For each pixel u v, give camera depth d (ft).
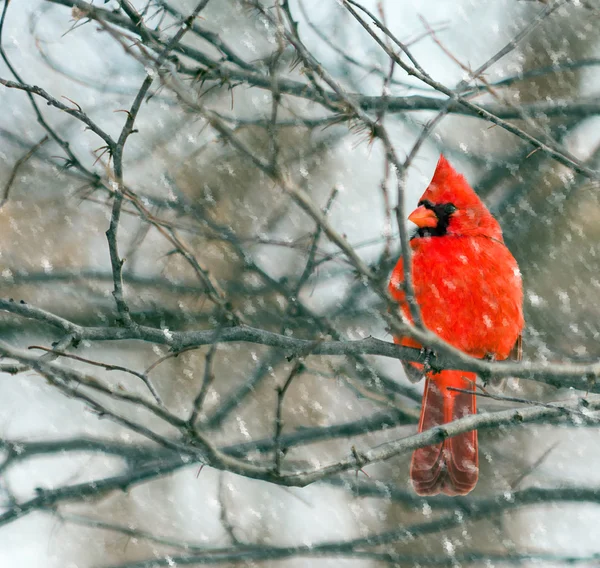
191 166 36.04
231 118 27.30
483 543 36.55
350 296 33.81
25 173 37.76
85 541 35.35
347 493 36.52
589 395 23.31
